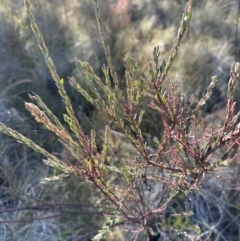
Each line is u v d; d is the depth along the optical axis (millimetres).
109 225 1434
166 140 1495
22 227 2332
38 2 3967
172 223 2279
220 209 2344
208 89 1417
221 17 4160
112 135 2742
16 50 3383
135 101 1382
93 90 1321
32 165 2695
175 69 3262
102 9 3908
